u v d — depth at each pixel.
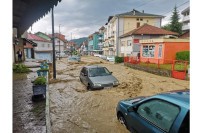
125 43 39.47
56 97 9.88
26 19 7.68
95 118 6.95
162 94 4.18
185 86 12.68
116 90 10.77
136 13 47.91
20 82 12.82
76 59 40.09
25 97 8.96
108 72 12.13
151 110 4.16
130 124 4.92
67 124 6.44
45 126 5.66
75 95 10.19
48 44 65.88
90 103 8.70
